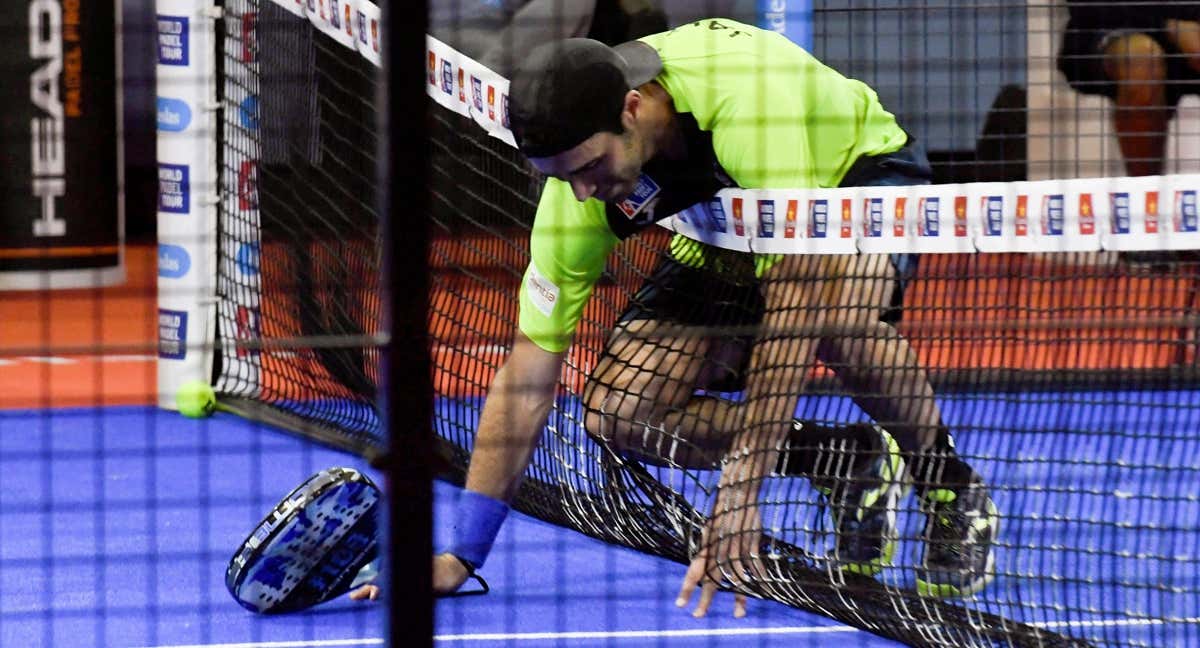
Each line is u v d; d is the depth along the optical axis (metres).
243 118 20.70
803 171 12.31
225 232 21.38
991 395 19.17
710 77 12.10
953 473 13.45
